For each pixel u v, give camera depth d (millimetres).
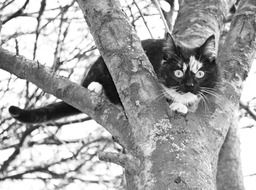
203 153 1124
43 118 1574
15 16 2109
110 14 1285
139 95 1182
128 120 1198
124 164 1133
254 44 1356
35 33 2100
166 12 2012
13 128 2146
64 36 1987
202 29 1550
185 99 1368
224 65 1332
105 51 1252
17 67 1394
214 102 1240
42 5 2111
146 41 1583
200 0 1661
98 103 1262
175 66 1396
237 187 1609
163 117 1149
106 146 2168
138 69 1212
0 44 1783
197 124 1171
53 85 1333
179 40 1500
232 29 1388
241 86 1296
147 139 1133
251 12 1394
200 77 1381
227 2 1725
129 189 1140
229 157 1646
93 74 1652
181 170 1079
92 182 2139
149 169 1096
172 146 1111
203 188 1066
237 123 1704
